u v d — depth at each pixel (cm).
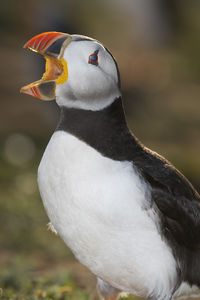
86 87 730
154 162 768
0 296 922
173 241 766
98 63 734
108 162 721
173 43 5103
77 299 955
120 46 5169
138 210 711
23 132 2286
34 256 1286
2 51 4469
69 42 739
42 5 2319
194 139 2370
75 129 738
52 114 2333
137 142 779
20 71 3694
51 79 741
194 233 787
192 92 3319
